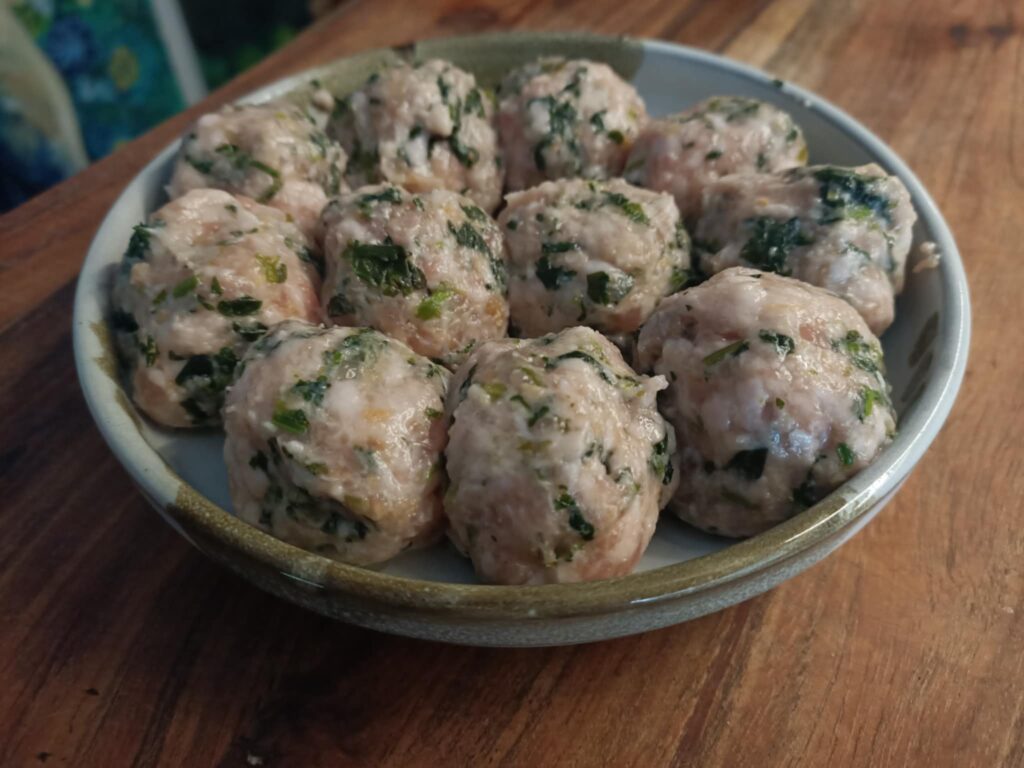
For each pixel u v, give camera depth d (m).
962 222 0.26
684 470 0.18
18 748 0.15
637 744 0.15
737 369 0.17
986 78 0.32
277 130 0.22
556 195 0.21
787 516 0.17
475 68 0.28
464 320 0.20
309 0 0.52
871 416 0.16
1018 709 0.16
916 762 0.15
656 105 0.29
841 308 0.18
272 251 0.20
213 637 0.17
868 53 0.33
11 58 0.41
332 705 0.16
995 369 0.22
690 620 0.16
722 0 0.36
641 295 0.20
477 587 0.14
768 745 0.15
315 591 0.14
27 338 0.23
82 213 0.27
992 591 0.18
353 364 0.16
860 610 0.17
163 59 0.48
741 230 0.20
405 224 0.19
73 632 0.17
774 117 0.23
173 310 0.19
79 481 0.20
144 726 0.16
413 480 0.16
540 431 0.15
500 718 0.16
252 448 0.16
